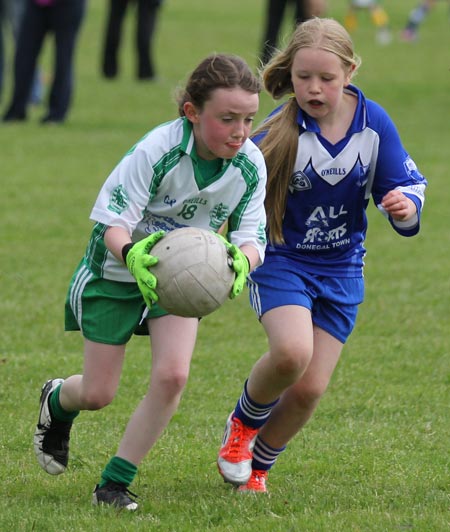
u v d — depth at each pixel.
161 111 56.59
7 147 46.59
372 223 36.53
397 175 15.88
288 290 15.52
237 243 14.74
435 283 29.31
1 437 18.20
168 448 17.84
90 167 43.34
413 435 18.73
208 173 14.45
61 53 51.44
